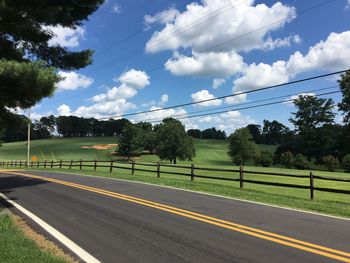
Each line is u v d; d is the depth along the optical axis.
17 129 16.22
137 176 24.61
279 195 15.44
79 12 17.64
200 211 11.26
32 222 9.98
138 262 6.56
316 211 11.60
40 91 12.92
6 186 19.47
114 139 142.75
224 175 35.81
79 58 17.91
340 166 67.31
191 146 97.19
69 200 13.82
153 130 123.62
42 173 30.58
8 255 6.61
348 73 68.94
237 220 9.95
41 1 14.66
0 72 12.07
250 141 90.94
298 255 6.89
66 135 181.38
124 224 9.54
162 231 8.74
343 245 7.54
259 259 6.66
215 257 6.80
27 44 16.73
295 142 92.88
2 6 13.45
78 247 7.50
